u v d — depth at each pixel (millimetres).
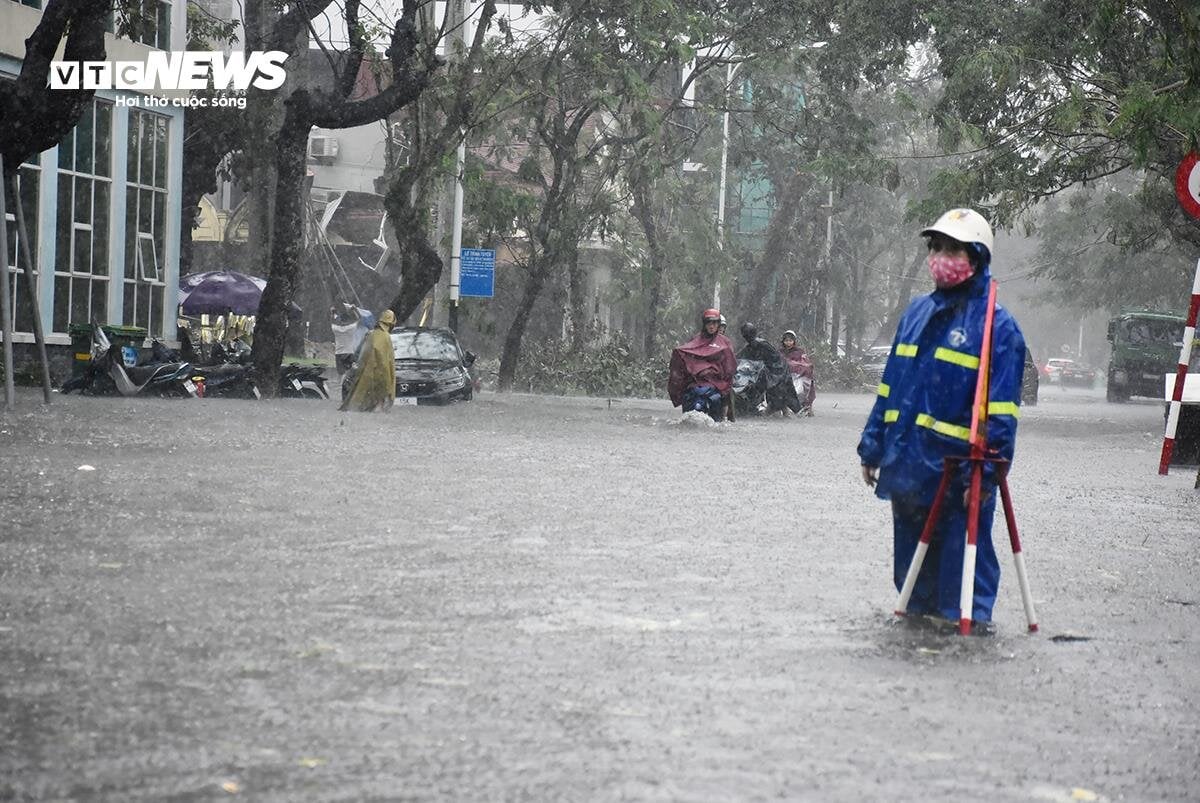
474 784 5957
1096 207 85875
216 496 15086
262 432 24203
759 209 98500
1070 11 39844
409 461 20219
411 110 43875
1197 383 26500
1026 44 40125
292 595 9961
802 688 7852
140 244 41250
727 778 6152
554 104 56250
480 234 54969
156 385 34344
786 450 27047
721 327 35594
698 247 64438
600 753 6457
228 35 50812
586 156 51094
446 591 10359
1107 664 8922
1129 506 18969
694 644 8875
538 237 52219
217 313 50906
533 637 8898
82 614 9016
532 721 6949
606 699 7426
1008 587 11828
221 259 75750
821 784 6133
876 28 45031
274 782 5910
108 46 38875
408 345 42938
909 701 7664
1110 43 37844
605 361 58188
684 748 6586
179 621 8930
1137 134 30328
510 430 28625
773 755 6531
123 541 11906
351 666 7941
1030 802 6059
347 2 35094
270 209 55062
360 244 81250
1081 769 6598
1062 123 35781
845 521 15680
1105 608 10969
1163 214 46125
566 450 23859
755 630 9398
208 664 7859
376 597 10016
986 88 40750
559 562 11875
